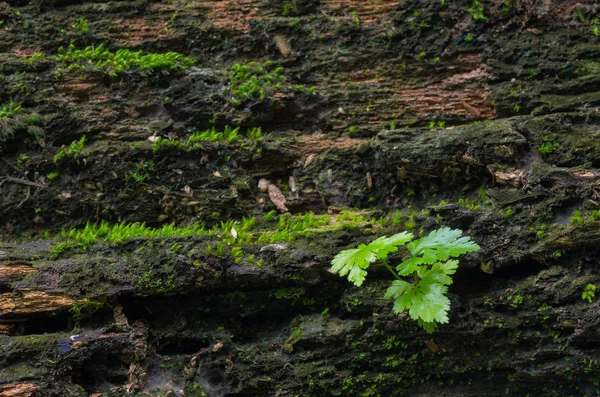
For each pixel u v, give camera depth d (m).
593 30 4.04
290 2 4.32
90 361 3.05
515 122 3.64
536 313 3.16
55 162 3.80
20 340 2.95
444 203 3.59
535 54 4.04
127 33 4.23
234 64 4.18
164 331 3.27
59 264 3.19
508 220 3.32
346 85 4.14
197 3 4.31
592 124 3.63
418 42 4.16
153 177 3.84
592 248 3.17
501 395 3.28
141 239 3.37
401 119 4.04
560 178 3.30
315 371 3.22
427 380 3.32
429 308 2.90
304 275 3.32
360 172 3.91
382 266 3.31
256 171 3.95
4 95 3.92
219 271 3.24
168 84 4.06
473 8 4.14
